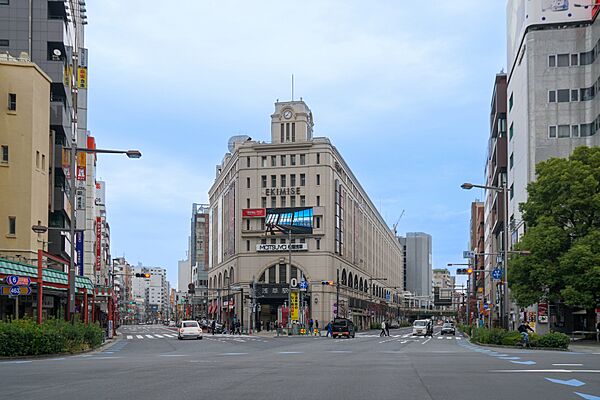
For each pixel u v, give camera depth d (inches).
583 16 2437.3
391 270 7327.8
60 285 1731.1
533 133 2444.6
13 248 1785.2
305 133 4222.4
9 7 2306.8
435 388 558.6
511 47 2925.7
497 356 1096.8
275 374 697.6
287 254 4020.7
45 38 2313.0
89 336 1408.7
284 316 3735.2
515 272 1865.2
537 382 608.7
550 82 2453.2
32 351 1078.4
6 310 1836.9
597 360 959.6
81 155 2994.6
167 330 4488.2
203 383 596.1
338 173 4261.8
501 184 3208.7
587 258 1674.5
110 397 488.4
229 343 1983.3
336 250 4099.4
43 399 477.7
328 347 1631.4
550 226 1806.1
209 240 5556.1
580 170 1804.9
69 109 2423.7
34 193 1844.2
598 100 2315.5
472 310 4817.9
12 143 1825.8
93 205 3671.3
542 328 2235.5
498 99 3201.3
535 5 2481.5
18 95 1849.2
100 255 4318.4
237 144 4367.6
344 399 482.6
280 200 4104.3
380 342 2133.4
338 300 3769.7
